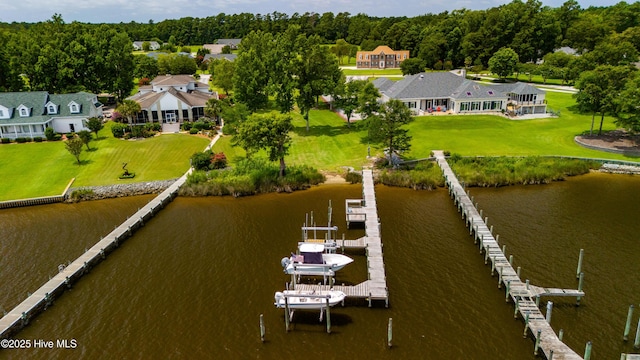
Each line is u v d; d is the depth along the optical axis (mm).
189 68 147875
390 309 35031
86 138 73375
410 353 30328
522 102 96562
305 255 39406
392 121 63969
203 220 52312
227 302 36219
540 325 31500
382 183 63062
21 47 104250
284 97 85062
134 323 33875
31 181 62781
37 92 86438
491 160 65625
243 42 125188
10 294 37625
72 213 54875
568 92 112938
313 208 55125
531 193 58125
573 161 65000
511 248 43531
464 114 92375
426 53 164625
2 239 47875
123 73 109188
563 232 46781
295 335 32375
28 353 30875
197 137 81625
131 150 74312
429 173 62500
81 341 32000
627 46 112250
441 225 49625
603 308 34281
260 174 61781
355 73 155625
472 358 29719
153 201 56125
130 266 42094
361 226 50156
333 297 34500
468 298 36125
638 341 29922
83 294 37688
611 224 48469
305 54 83625
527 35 150375
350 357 30109
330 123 92375
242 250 44750
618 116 73188
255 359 30094
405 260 42188
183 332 32781
